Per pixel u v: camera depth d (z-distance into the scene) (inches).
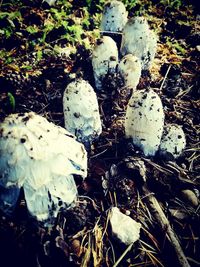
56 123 10.8
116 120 11.1
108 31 13.2
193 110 12.4
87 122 9.1
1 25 14.9
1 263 6.9
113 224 7.9
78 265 7.3
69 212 7.9
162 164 9.6
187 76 14.4
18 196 6.9
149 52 12.2
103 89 11.8
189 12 21.2
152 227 8.3
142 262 7.6
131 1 19.7
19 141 6.7
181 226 8.4
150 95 8.8
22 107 10.9
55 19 16.2
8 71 12.4
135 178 9.0
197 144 10.9
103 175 9.2
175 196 9.0
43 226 7.2
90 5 18.0
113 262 7.5
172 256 7.7
